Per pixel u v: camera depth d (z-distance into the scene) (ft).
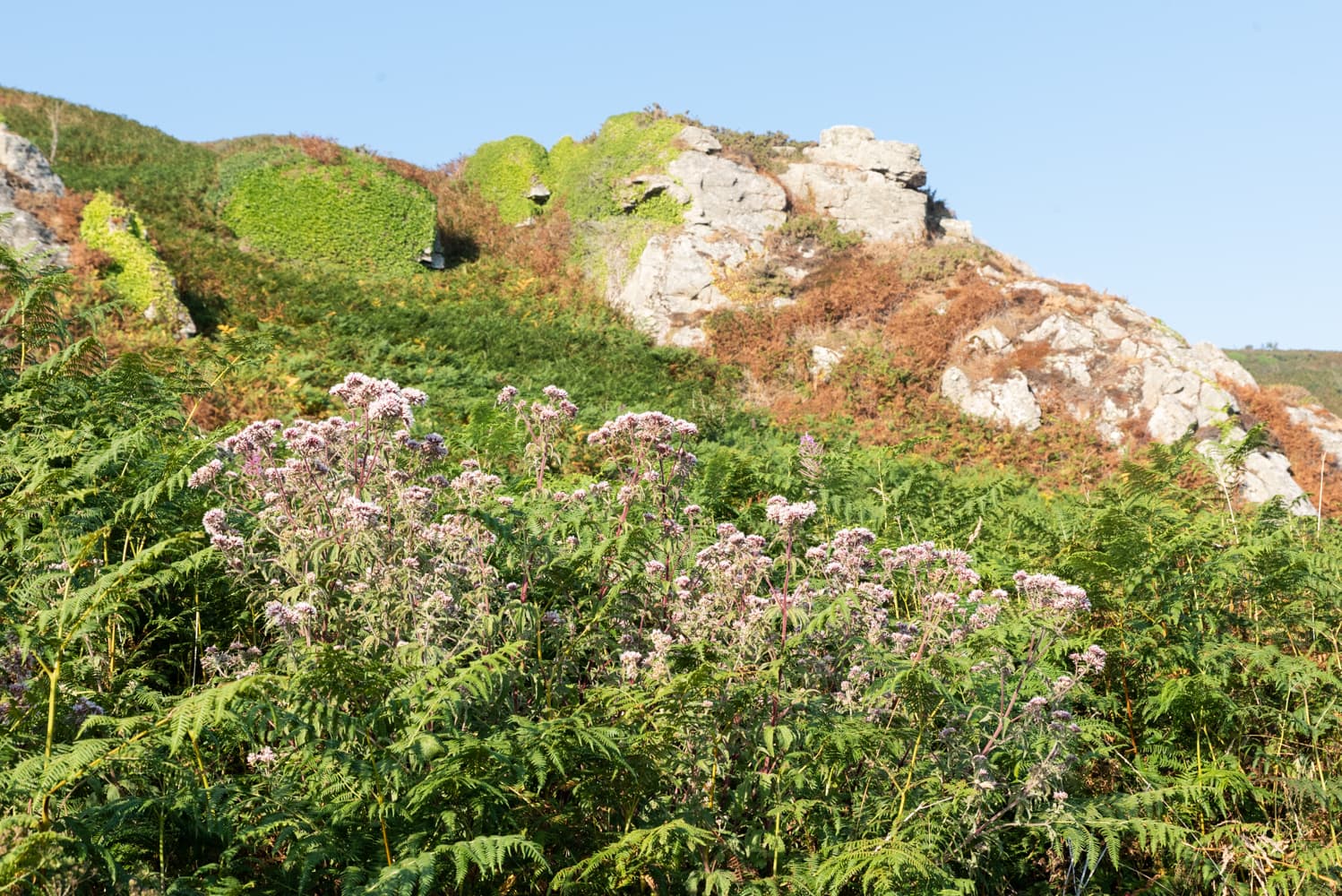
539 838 10.91
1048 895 14.08
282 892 10.38
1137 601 18.72
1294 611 19.56
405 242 98.02
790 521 13.56
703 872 11.28
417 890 10.27
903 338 88.84
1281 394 82.38
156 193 90.12
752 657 13.24
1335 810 15.44
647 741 11.19
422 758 10.37
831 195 112.27
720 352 90.99
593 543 16.20
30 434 17.83
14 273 23.34
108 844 9.71
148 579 11.60
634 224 108.27
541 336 81.30
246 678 9.14
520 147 117.91
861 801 13.01
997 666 14.26
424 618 12.42
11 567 13.58
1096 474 70.49
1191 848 14.47
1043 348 84.84
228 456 15.96
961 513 27.63
